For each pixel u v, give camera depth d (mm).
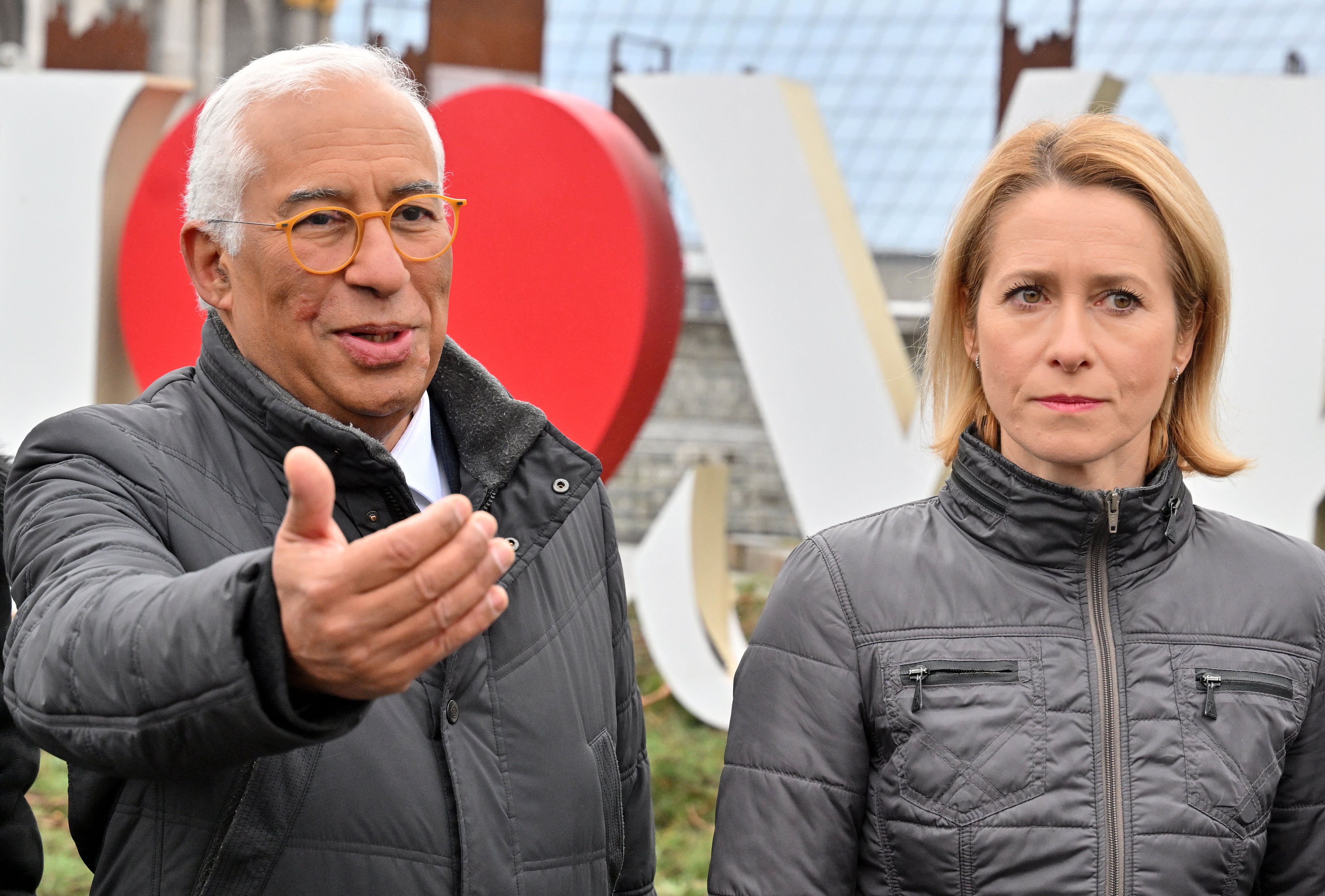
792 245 5418
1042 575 1727
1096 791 1617
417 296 1633
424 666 1053
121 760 1160
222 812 1446
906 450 5230
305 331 1590
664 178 11047
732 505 11195
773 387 5477
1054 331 1670
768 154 5441
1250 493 4855
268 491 1590
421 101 1725
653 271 5004
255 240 1575
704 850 4648
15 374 6355
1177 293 1726
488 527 1024
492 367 5246
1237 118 4859
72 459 1475
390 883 1496
